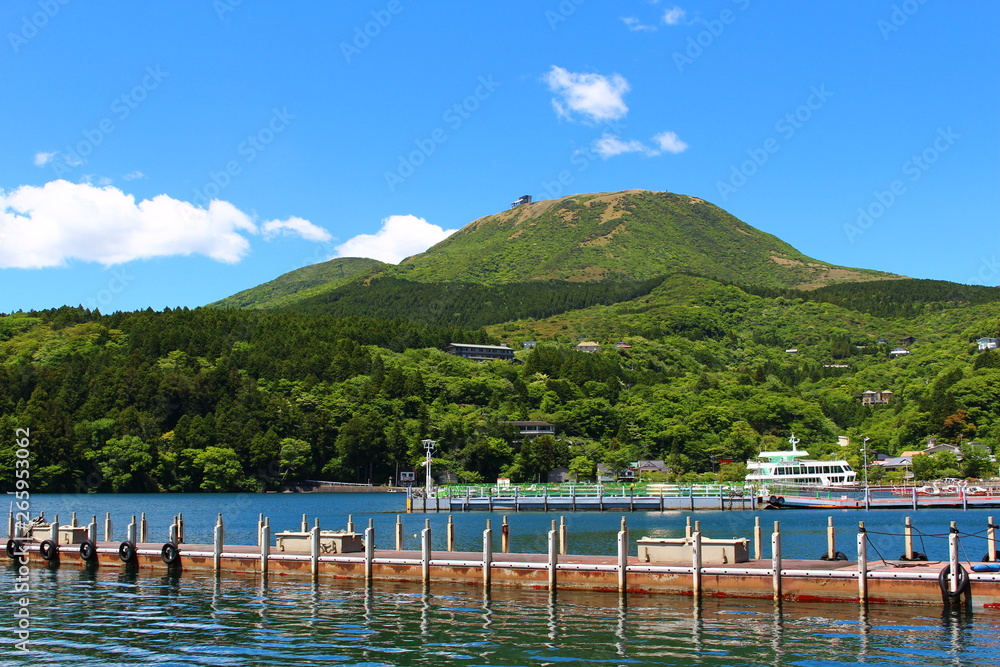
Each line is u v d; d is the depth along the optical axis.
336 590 49.78
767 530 91.56
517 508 129.38
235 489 198.62
